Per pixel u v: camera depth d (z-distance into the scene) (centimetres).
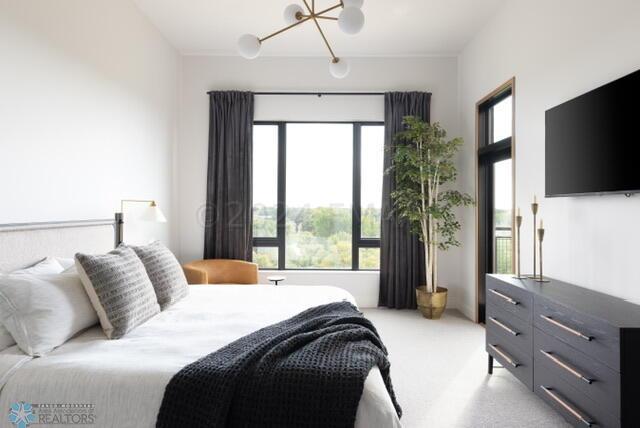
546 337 183
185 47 395
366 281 415
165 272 219
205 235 408
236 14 326
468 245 384
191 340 156
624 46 184
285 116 417
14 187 180
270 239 425
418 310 401
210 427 110
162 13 323
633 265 178
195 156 413
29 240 181
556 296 185
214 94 405
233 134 407
